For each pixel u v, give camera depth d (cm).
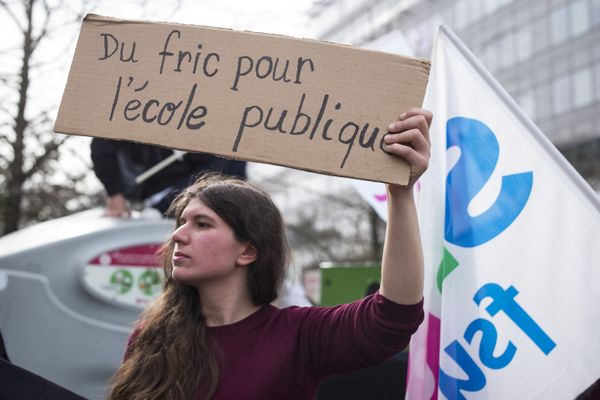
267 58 200
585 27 3144
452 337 247
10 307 403
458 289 250
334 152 192
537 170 252
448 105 268
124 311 425
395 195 202
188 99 198
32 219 905
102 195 948
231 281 221
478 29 3297
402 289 202
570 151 1972
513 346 242
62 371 408
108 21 205
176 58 202
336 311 215
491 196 255
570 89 3195
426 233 260
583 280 240
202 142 195
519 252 248
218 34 203
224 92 198
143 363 212
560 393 236
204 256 214
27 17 718
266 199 229
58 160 833
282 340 213
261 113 196
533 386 238
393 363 371
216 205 219
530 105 3319
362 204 1538
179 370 205
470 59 268
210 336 214
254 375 206
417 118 191
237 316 220
